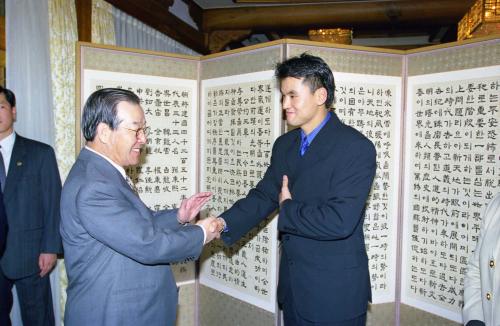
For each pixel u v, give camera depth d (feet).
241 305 7.94
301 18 14.16
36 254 7.62
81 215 4.10
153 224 4.43
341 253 5.00
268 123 7.23
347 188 4.75
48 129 8.66
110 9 10.52
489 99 6.45
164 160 8.04
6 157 7.57
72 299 4.40
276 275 7.37
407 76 7.45
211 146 8.13
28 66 8.30
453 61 6.82
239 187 7.71
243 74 7.52
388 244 7.63
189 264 8.57
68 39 9.10
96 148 4.51
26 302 7.70
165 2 12.82
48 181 7.69
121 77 7.59
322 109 5.12
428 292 7.34
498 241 4.07
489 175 6.49
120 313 4.26
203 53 15.74
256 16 14.60
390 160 7.52
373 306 7.66
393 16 13.38
